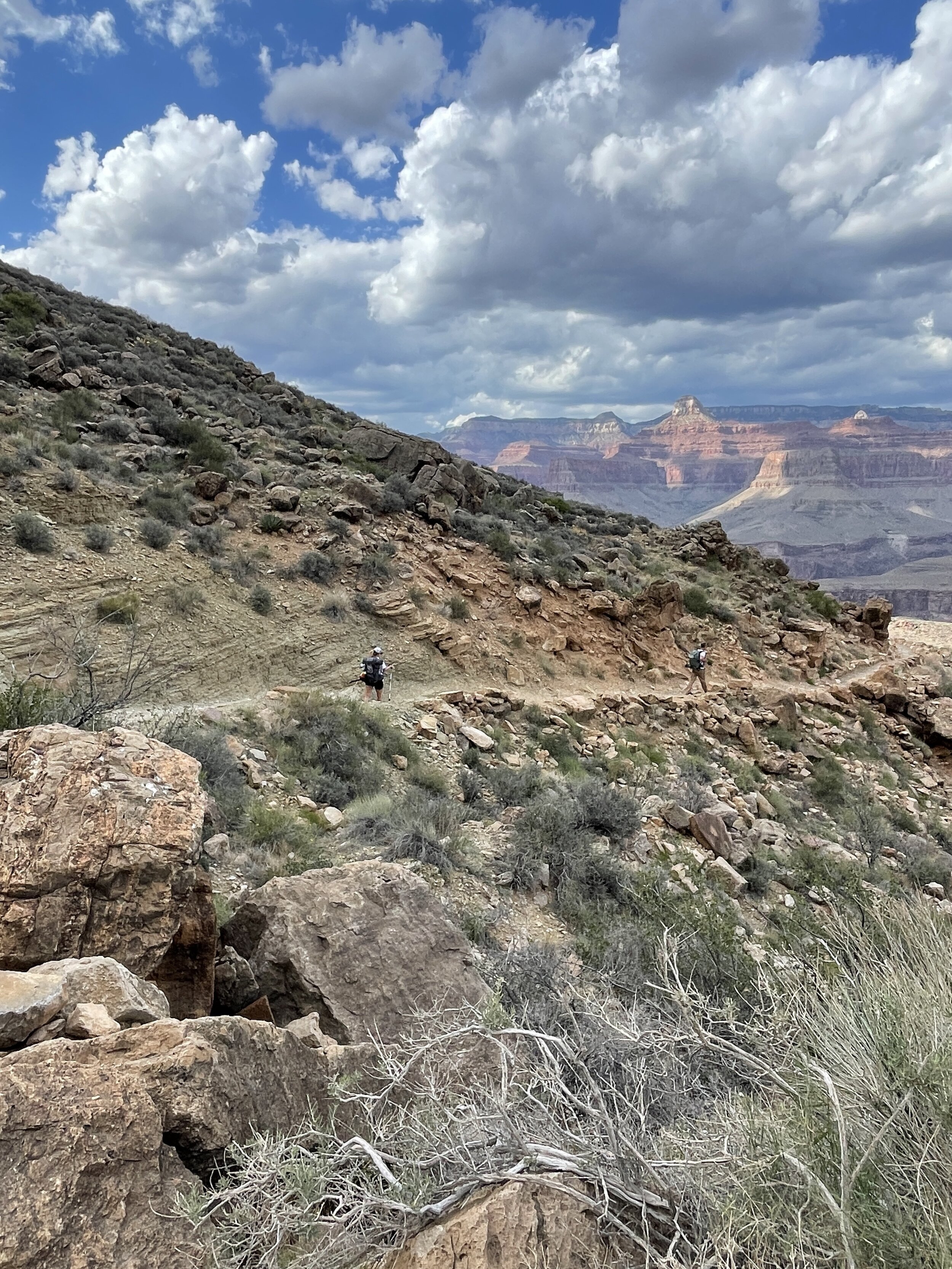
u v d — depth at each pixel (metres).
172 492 20.95
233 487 22.94
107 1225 2.39
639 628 28.80
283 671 17.61
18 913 3.74
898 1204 2.30
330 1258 2.56
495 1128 2.90
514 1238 2.54
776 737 25.00
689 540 44.69
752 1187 2.42
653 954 7.12
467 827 11.06
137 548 18.03
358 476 27.84
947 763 30.56
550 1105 3.20
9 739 4.76
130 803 4.43
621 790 15.59
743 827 15.12
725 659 30.72
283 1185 2.79
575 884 9.65
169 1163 2.71
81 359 30.53
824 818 19.52
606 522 44.91
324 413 42.34
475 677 21.53
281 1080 3.44
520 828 10.93
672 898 9.30
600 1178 2.65
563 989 5.73
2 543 15.74
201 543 19.77
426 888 5.84
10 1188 2.30
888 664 38.91
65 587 15.58
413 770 13.18
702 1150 2.78
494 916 8.38
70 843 4.05
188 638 16.56
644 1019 4.11
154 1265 2.38
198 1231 2.54
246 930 5.33
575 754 17.94
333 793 11.34
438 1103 3.17
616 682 25.41
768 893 12.19
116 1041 3.02
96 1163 2.48
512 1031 3.23
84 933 3.89
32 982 3.27
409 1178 2.77
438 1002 4.11
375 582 22.44
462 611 23.72
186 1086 2.93
